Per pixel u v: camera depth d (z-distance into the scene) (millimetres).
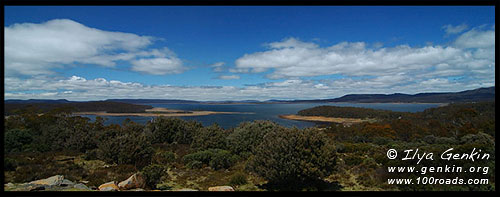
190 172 17922
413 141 34812
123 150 20156
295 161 11898
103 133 28656
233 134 26125
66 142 28047
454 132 38469
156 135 35094
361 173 15555
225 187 12211
